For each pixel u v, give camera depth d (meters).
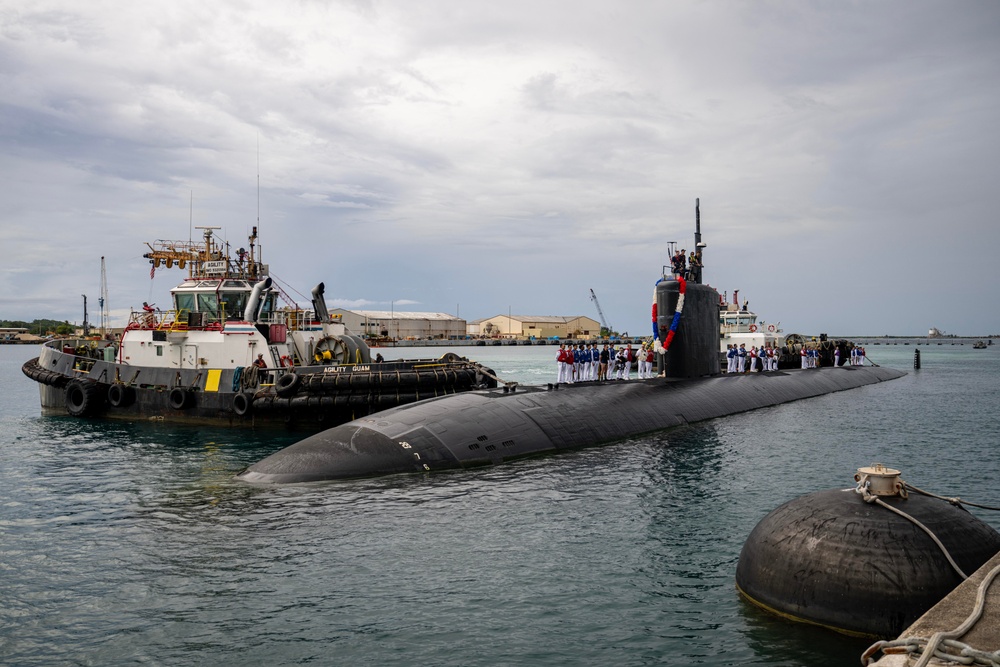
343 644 9.07
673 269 30.05
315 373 27.20
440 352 138.75
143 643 9.15
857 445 23.52
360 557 12.02
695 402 27.64
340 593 10.58
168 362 30.36
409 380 27.53
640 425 23.88
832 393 42.53
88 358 32.44
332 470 17.05
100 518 14.70
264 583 10.97
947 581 7.91
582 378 34.59
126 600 10.44
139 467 20.47
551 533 13.30
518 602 10.27
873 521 8.48
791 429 26.61
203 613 9.96
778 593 8.80
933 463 20.84
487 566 11.62
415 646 9.01
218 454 22.62
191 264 33.44
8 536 13.48
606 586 10.82
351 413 27.09
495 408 20.95
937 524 8.38
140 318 31.88
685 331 30.00
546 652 8.84
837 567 8.30
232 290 30.48
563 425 21.50
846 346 62.22
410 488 16.31
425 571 11.41
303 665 8.57
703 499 15.91
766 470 19.09
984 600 6.82
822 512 8.91
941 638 5.95
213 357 29.42
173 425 29.05
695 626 9.41
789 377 40.56
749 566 9.38
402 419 19.34
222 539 13.02
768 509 15.14
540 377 65.56
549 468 18.50
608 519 14.26
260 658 8.73
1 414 35.28
